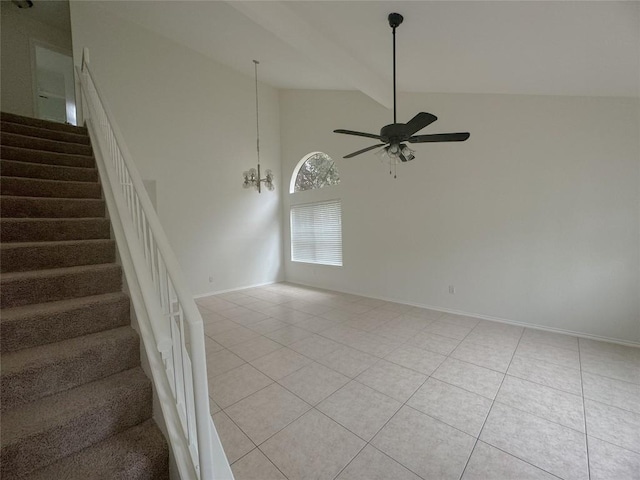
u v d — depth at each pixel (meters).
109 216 2.22
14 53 4.54
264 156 6.41
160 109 4.91
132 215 2.01
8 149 2.44
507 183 3.72
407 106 4.45
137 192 1.56
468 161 4.01
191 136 5.29
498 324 3.80
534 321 3.63
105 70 4.37
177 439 1.25
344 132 2.60
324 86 5.57
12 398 1.26
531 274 3.62
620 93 2.91
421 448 1.76
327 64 3.16
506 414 2.05
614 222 3.10
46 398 1.33
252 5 2.44
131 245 1.41
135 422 1.40
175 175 5.10
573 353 2.94
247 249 6.16
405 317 4.15
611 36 1.94
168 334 1.03
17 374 1.26
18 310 1.52
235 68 5.75
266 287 6.24
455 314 4.23
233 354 3.04
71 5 4.09
